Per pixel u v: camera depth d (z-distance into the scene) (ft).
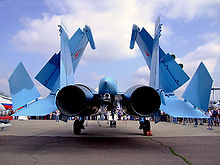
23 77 17.11
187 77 20.86
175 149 15.83
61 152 14.42
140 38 26.76
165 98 19.75
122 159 12.43
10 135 24.27
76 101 16.30
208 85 15.75
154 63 21.72
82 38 26.86
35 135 24.39
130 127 38.75
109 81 18.57
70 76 23.59
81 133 26.94
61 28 21.61
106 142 19.21
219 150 15.49
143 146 17.13
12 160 12.01
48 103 18.45
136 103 16.47
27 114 16.88
